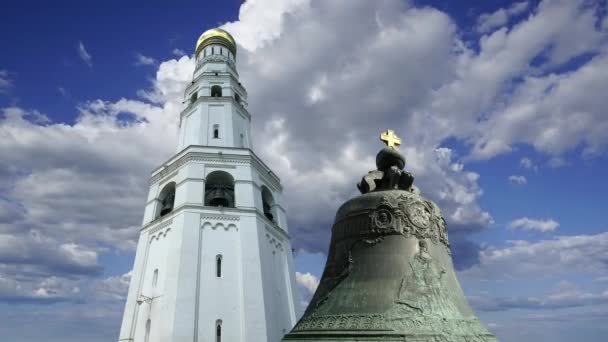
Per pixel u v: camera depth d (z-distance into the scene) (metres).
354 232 7.57
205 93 48.88
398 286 6.78
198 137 44.41
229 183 42.56
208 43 54.09
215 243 37.47
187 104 50.34
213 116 46.38
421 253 7.12
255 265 37.06
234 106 47.78
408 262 7.02
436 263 7.20
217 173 41.38
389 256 7.12
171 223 38.62
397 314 6.40
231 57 54.31
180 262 35.34
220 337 33.72
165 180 43.16
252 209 39.69
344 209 7.94
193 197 38.69
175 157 42.81
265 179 45.38
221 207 38.94
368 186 8.02
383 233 7.28
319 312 7.16
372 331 6.16
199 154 41.00
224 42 54.12
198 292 34.78
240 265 36.97
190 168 40.22
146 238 40.84
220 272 36.34
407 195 7.55
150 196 44.00
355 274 7.23
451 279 7.36
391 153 8.09
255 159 43.28
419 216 7.40
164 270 36.84
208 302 34.69
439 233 7.67
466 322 6.70
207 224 38.16
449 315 6.59
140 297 36.91
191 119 47.31
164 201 43.75
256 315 34.94
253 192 40.84
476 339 6.44
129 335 36.38
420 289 6.73
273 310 37.00
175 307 33.41
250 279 36.28
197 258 36.03
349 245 7.55
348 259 7.43
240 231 38.47
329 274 7.73
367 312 6.57
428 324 6.28
